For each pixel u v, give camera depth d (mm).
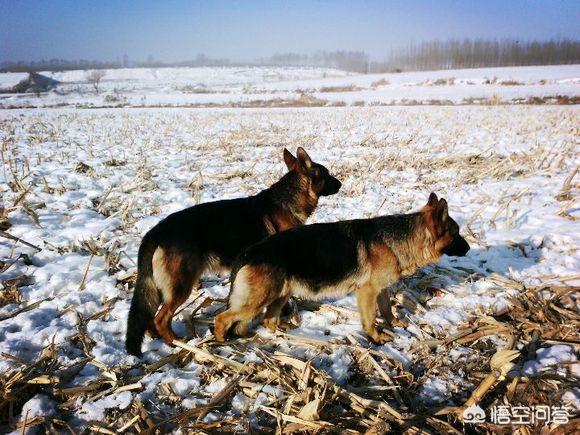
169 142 16250
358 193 9406
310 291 4625
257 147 15406
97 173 10750
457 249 5035
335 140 16281
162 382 3783
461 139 16250
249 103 43344
